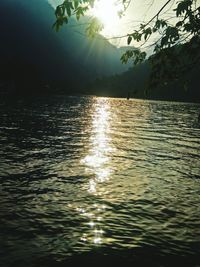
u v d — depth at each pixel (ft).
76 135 129.80
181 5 16.29
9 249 36.37
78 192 57.16
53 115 217.97
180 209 51.34
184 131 163.12
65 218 45.60
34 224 42.98
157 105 453.58
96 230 42.39
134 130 156.97
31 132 131.54
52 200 52.29
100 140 119.75
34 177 64.75
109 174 71.00
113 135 135.95
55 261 34.78
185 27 16.57
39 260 34.68
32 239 38.96
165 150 105.29
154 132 153.07
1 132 126.41
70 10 17.16
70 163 79.30
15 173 66.74
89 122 183.93
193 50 16.53
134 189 60.95
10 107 263.90
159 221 46.24
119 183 64.39
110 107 352.90
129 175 71.20
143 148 107.34
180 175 73.36
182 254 37.42
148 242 39.86
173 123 204.64
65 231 41.68
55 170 71.31
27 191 55.88
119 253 37.24
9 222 43.01
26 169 70.59
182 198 56.85
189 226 44.93
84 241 39.34
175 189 62.13
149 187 62.69
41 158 82.79
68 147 101.50
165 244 39.63
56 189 58.03
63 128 150.30
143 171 75.56
